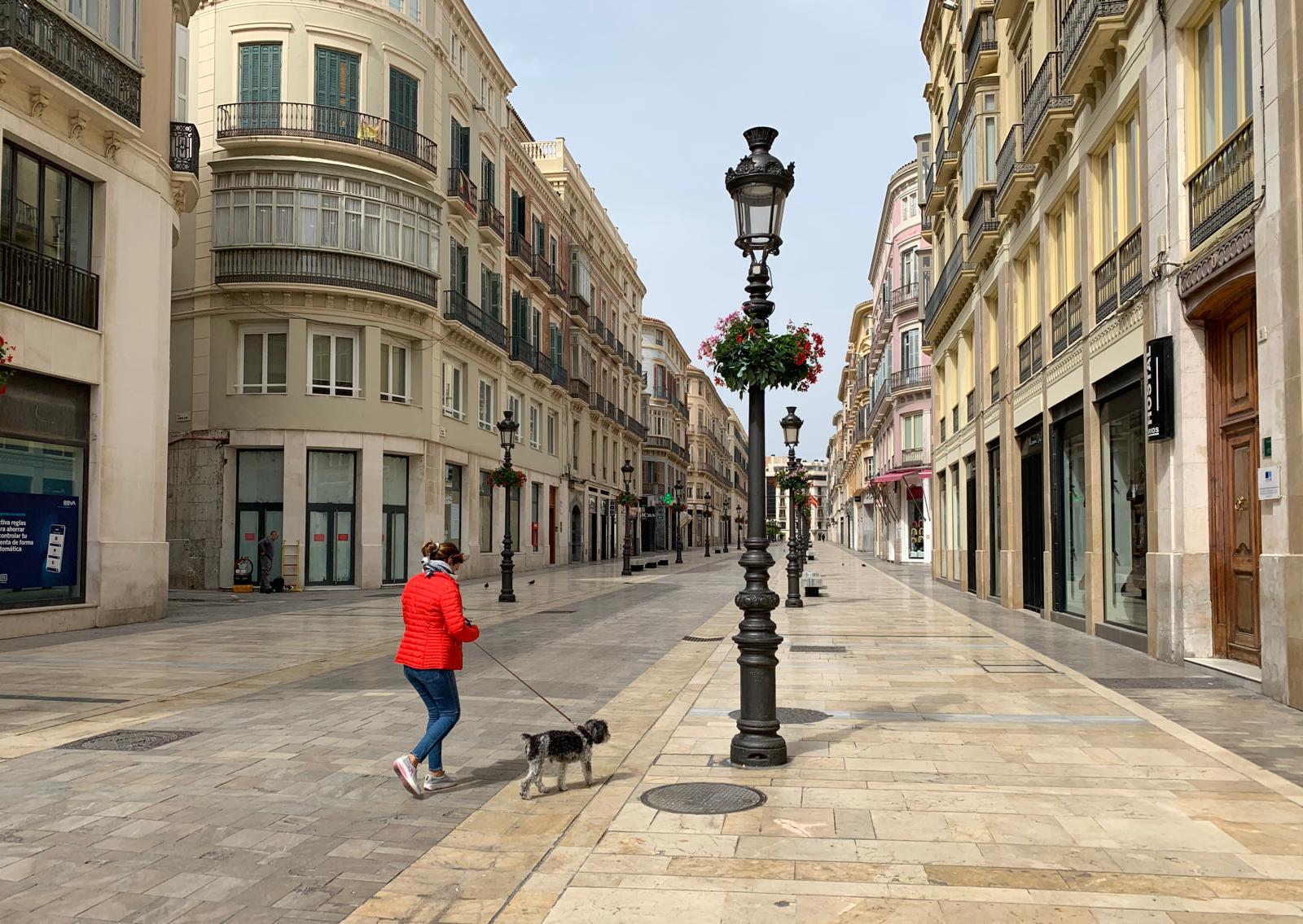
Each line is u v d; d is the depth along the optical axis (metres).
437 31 30.84
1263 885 4.23
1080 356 14.86
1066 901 4.07
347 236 26.64
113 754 7.04
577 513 49.94
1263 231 8.62
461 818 5.52
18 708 8.86
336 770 6.58
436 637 6.05
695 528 103.12
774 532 161.12
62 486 15.70
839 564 46.00
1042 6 16.84
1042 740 7.17
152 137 17.72
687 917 3.94
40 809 5.65
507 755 7.02
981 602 21.58
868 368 65.50
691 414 102.62
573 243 48.38
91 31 15.81
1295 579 8.20
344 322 26.81
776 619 17.23
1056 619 16.42
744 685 6.62
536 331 42.72
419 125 29.45
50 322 15.14
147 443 17.39
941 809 5.41
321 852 4.94
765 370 7.02
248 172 26.03
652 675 10.78
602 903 4.11
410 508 28.92
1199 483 10.75
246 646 13.68
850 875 4.40
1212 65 10.39
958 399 27.02
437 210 29.25
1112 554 13.95
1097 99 13.83
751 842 4.89
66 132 15.49
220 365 26.38
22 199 14.98
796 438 23.16
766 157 7.21
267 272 25.89
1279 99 8.30
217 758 6.92
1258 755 6.64
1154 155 11.39
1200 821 5.14
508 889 4.42
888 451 53.34
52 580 15.49
